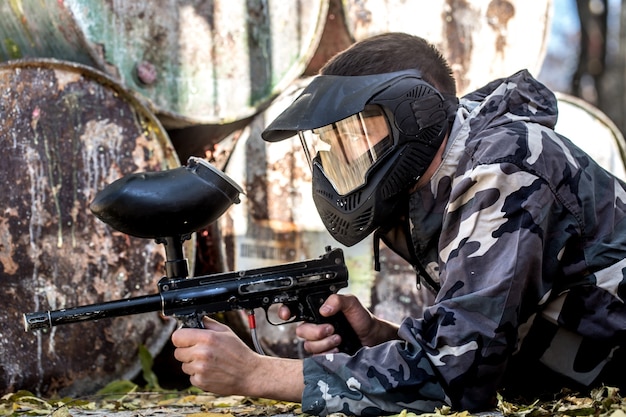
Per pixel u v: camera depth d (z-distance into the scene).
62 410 2.83
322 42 4.61
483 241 2.36
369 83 2.45
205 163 2.53
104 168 3.70
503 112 2.52
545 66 12.65
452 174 2.49
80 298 3.63
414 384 2.33
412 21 4.68
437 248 2.56
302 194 4.26
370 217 2.48
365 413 2.36
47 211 3.57
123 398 3.32
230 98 4.11
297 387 2.42
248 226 4.14
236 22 4.12
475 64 4.86
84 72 3.67
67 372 3.59
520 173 2.38
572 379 2.58
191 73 4.02
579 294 2.49
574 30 12.48
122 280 3.71
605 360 2.55
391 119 2.45
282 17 4.23
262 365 2.45
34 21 3.81
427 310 2.39
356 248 4.31
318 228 4.27
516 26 4.97
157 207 2.45
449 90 2.63
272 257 4.19
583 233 2.47
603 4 10.02
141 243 3.76
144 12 3.90
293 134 2.66
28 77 3.56
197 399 3.37
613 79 9.87
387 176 2.45
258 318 4.11
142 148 3.78
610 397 2.41
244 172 4.17
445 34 4.77
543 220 2.38
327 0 4.32
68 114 3.64
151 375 3.73
